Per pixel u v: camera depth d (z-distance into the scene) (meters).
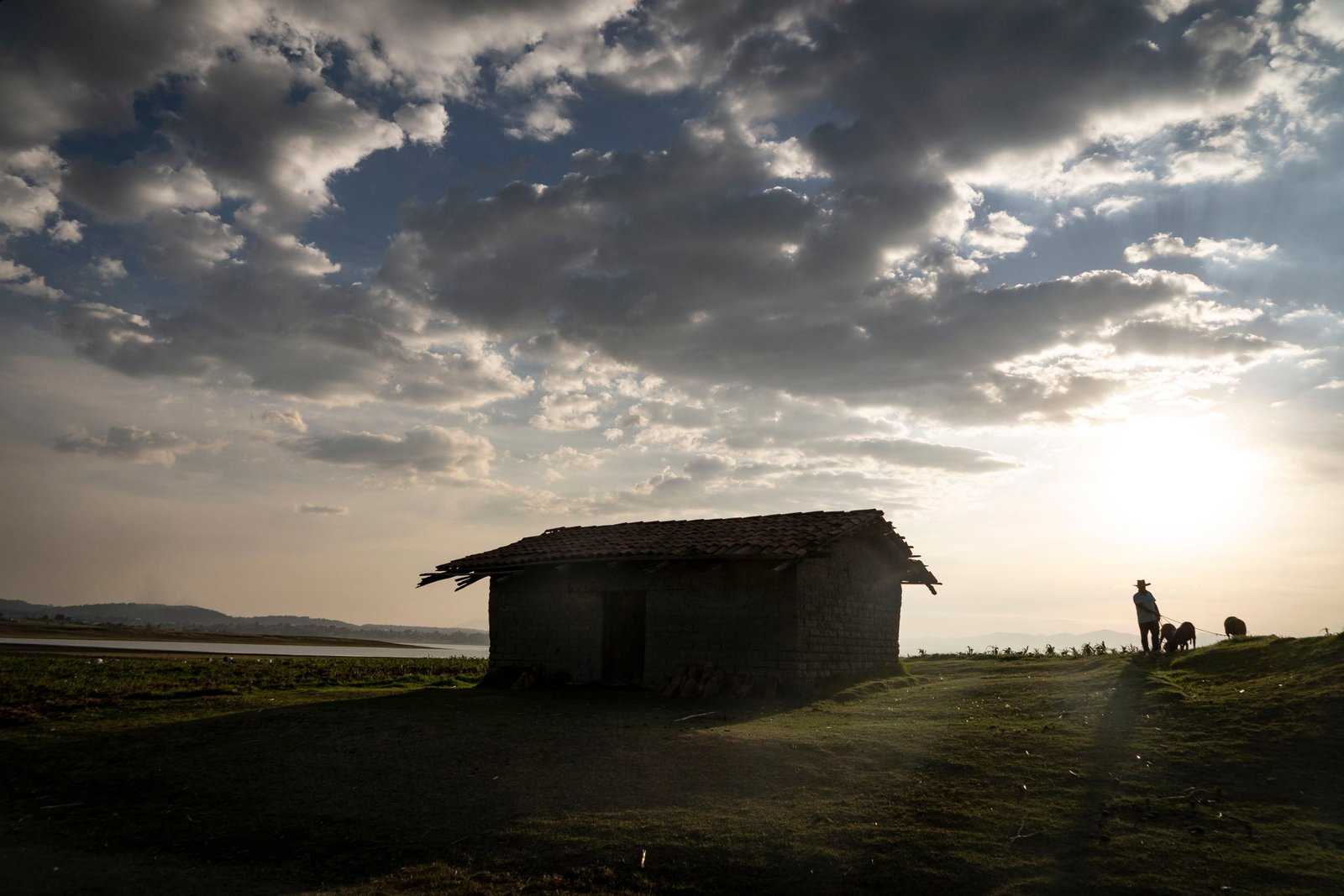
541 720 15.75
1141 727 12.27
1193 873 7.83
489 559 23.92
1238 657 15.44
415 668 35.19
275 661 41.09
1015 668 21.55
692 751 12.63
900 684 20.34
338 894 8.23
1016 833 9.01
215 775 12.41
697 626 20.11
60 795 11.84
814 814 9.79
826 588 20.23
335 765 12.62
